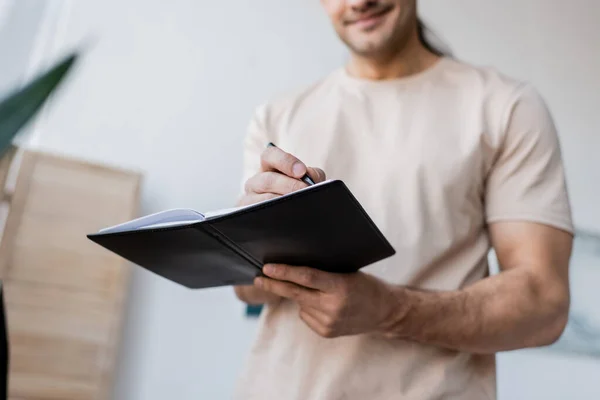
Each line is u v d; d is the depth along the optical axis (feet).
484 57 7.02
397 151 2.77
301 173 2.03
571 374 6.06
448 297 2.31
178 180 5.43
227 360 5.16
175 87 5.65
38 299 4.40
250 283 2.58
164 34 5.74
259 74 6.01
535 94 2.83
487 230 2.76
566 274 2.52
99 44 5.44
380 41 2.96
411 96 2.96
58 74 1.74
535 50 7.31
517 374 5.93
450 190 2.63
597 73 7.48
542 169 2.63
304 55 6.25
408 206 2.64
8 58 4.96
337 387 2.41
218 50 5.91
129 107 5.42
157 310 5.04
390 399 2.38
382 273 2.59
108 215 4.78
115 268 4.70
